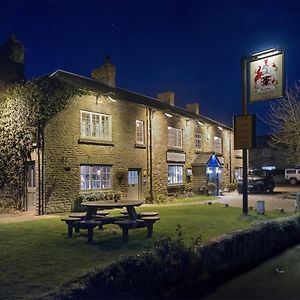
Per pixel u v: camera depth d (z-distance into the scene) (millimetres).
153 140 21172
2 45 17375
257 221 11656
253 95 12961
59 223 11992
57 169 15391
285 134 27406
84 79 19578
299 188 32844
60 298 5000
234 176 32000
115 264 6145
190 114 27375
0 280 5688
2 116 16531
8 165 16250
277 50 12352
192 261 7559
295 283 8430
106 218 9906
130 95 22109
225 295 7594
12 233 10000
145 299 6367
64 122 15773
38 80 15648
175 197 22688
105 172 17859
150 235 9375
